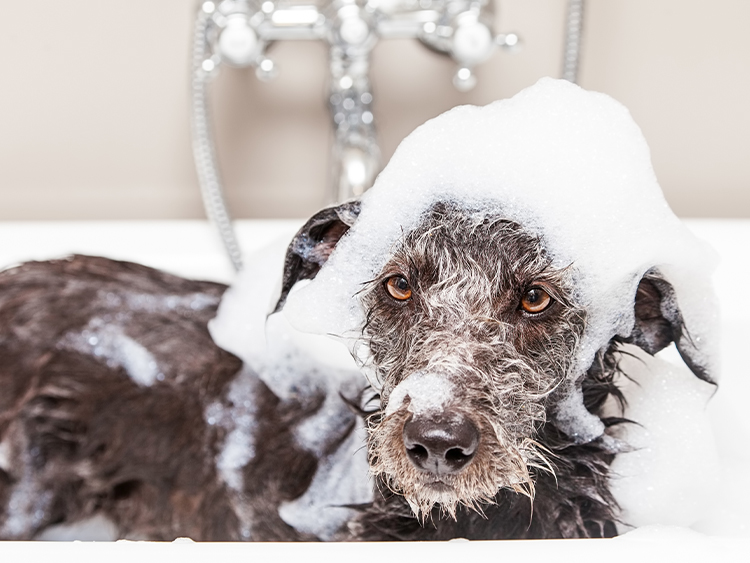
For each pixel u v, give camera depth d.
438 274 1.04
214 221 1.86
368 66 1.83
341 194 1.80
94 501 1.58
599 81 2.21
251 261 1.55
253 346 1.47
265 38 1.76
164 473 1.51
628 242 1.02
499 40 1.76
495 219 1.04
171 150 2.28
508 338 1.01
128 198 2.30
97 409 1.55
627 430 1.16
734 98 2.21
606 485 1.14
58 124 2.26
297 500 1.36
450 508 0.98
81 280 1.66
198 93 1.81
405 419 0.92
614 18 2.16
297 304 1.11
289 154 2.27
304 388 1.42
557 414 1.09
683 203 2.30
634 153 1.03
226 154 2.26
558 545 0.77
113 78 2.22
